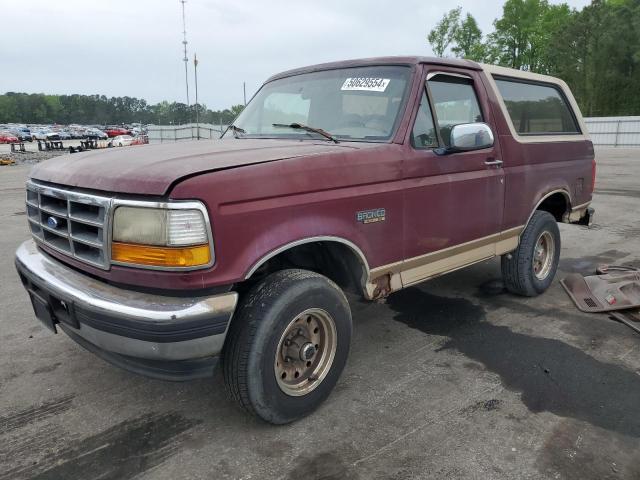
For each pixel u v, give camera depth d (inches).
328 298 116.7
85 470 102.7
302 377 118.6
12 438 113.0
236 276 99.0
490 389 132.6
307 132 145.2
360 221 121.6
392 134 133.3
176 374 100.4
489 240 167.3
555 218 215.2
